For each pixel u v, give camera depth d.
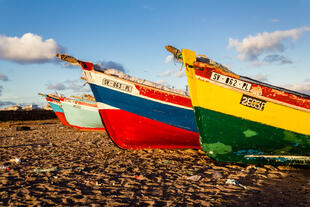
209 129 6.32
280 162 6.45
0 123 27.44
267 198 3.96
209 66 5.97
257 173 5.66
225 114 6.14
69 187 4.50
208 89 6.07
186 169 6.09
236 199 3.92
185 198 3.95
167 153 8.50
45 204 3.63
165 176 5.41
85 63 7.98
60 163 6.68
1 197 3.90
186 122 8.29
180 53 6.33
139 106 8.20
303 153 6.31
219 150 6.50
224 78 5.99
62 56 7.62
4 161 6.90
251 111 6.05
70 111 16.81
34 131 17.38
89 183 4.78
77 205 3.61
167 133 8.45
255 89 5.97
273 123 6.09
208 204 3.67
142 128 8.40
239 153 6.49
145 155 8.11
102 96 8.18
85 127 16.89
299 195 4.08
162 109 8.20
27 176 5.23
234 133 6.26
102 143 11.15
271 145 6.28
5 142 11.41
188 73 6.05
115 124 8.39
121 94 8.16
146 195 4.11
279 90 5.93
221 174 5.53
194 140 8.65
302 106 5.95
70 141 11.73
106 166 6.38
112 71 8.17
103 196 4.02
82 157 7.67
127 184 4.74
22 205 3.57
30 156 7.73
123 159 7.38
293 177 5.34
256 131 6.17
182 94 8.23
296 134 6.11
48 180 4.96
